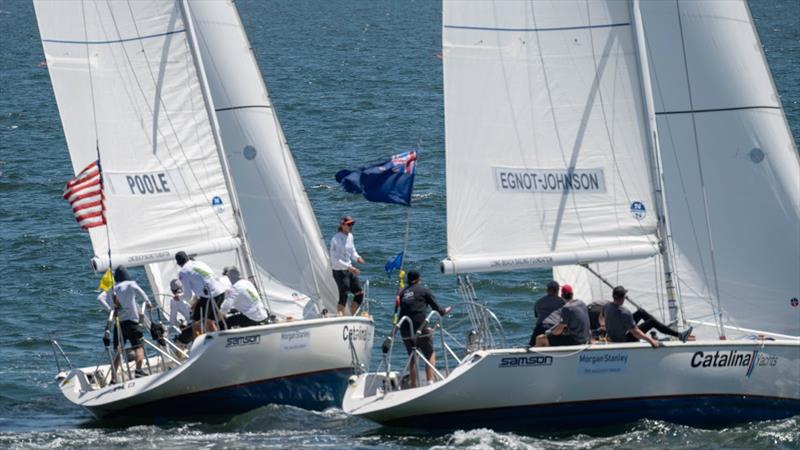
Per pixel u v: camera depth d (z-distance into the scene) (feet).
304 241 280.51
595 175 237.25
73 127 274.98
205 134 274.77
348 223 279.90
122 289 262.67
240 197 278.26
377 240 446.60
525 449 221.87
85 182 267.80
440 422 232.94
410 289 245.04
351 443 230.07
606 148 237.04
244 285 256.93
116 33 273.13
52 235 467.11
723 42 239.91
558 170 237.66
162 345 268.62
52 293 382.63
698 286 243.19
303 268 280.72
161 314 287.69
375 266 406.00
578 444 224.94
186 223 274.36
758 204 241.55
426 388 228.84
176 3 273.13
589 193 237.25
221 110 277.85
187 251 273.13
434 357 245.65
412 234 456.04
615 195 237.04
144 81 273.75
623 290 230.89
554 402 229.66
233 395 251.19
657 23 240.32
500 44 236.63
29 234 469.16
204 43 276.62
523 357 226.99
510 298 364.58
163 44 273.54
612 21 235.81
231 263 282.56
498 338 320.91
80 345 327.67
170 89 274.16
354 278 281.33
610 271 252.21
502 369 226.99
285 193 279.69
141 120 273.95
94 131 274.16
